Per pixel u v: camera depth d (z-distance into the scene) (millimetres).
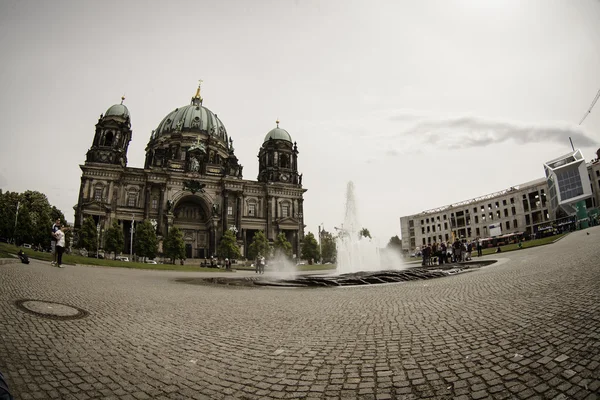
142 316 8266
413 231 130625
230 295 13688
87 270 25781
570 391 3430
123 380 4297
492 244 85375
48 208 90688
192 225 95500
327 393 3912
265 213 101188
